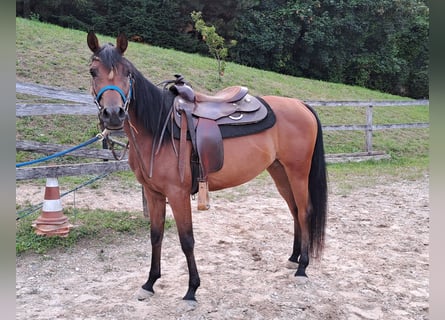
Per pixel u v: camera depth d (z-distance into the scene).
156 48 14.06
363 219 5.23
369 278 3.49
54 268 3.53
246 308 2.94
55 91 4.76
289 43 21.06
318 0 21.81
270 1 21.67
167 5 18.22
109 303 2.99
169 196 2.89
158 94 2.93
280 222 5.03
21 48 9.65
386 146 10.51
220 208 5.58
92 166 4.30
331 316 2.87
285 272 3.57
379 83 24.53
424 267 3.73
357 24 22.31
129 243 4.14
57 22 16.73
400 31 24.12
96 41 2.66
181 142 2.86
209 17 19.39
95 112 5.05
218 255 3.93
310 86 14.95
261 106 3.34
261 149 3.24
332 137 10.45
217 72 12.70
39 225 4.04
